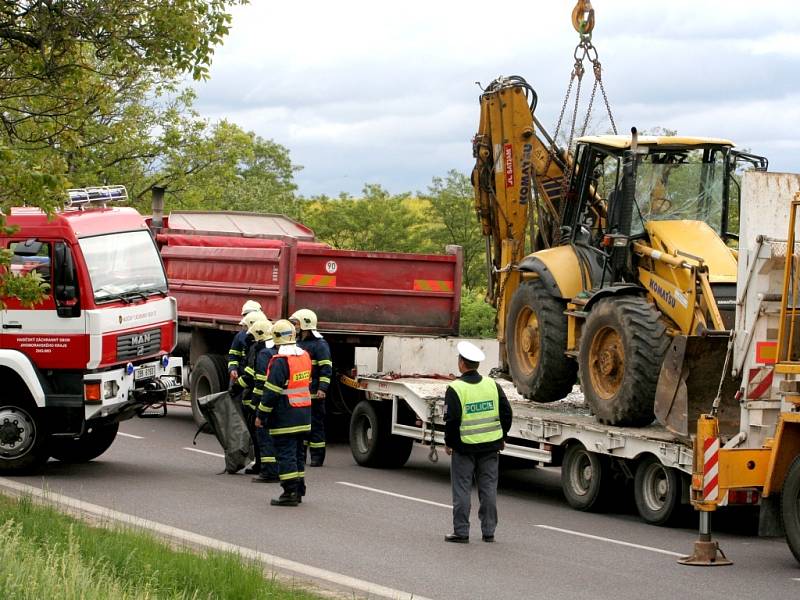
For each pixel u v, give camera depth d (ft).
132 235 58.23
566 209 56.44
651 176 51.80
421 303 69.26
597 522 47.06
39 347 54.65
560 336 54.75
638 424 49.06
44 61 49.93
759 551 41.75
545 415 53.16
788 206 42.70
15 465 54.90
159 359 58.85
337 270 67.82
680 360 45.55
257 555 36.22
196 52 51.29
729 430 45.62
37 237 54.70
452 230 161.17
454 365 67.00
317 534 42.55
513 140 59.26
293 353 48.75
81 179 104.68
